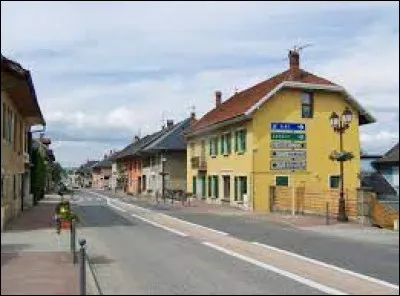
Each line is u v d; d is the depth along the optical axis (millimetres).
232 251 18625
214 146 48625
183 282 13078
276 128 40750
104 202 54781
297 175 40969
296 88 41062
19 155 33125
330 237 22812
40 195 53312
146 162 77000
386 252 18328
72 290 11305
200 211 39812
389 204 27703
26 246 18562
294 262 16234
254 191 40250
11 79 22625
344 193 30547
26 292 11086
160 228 26906
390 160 31984
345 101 42281
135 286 12578
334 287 12547
